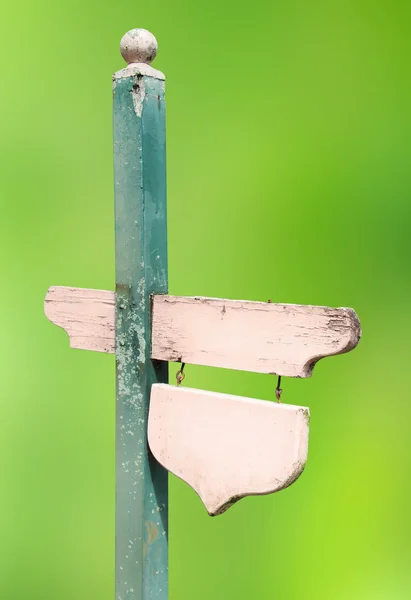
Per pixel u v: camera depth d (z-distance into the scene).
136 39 3.17
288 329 2.91
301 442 2.89
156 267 3.21
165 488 3.27
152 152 3.18
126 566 3.25
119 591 3.27
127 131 3.18
